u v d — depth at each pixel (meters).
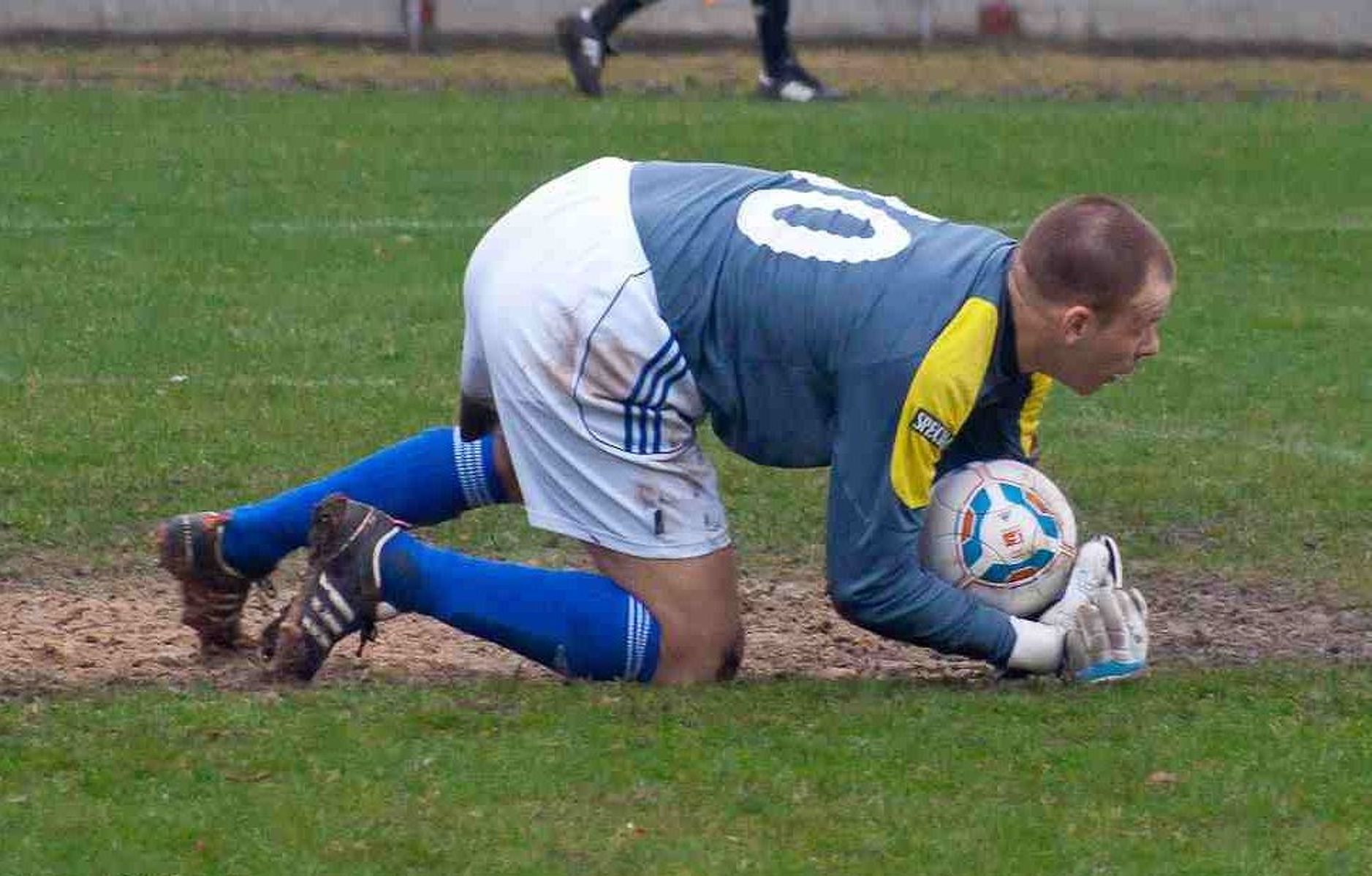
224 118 54.50
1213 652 19.31
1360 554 23.36
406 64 64.88
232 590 17.97
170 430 27.44
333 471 25.95
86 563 22.02
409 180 47.53
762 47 61.50
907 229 16.16
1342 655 19.23
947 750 15.33
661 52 69.06
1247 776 15.02
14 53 62.94
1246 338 35.28
